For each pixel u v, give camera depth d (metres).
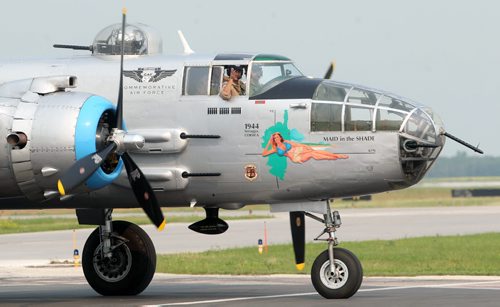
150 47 71.81
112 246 72.88
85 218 72.62
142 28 72.25
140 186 65.69
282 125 66.75
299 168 66.44
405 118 65.38
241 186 67.81
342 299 65.88
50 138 62.41
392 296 68.19
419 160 65.88
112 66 70.44
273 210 69.12
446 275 96.19
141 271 72.81
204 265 115.81
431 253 132.75
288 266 113.62
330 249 66.75
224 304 63.16
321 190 66.81
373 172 65.69
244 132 67.25
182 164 68.19
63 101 63.44
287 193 67.44
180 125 68.12
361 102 66.31
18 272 111.06
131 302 66.56
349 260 66.00
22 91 64.06
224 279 94.56
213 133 67.69
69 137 62.34
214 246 152.75
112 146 63.28
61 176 62.94
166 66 69.44
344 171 65.94
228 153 67.50
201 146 67.81
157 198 69.31
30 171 63.00
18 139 62.22
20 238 178.50
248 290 76.69
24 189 63.91
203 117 67.88
